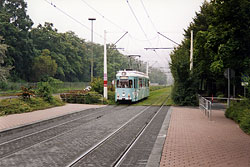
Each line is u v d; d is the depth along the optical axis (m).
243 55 15.87
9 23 64.69
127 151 8.48
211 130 11.74
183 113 19.28
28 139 10.48
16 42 66.19
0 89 51.06
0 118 15.62
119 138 10.66
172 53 38.09
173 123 14.03
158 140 9.65
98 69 97.19
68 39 92.94
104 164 7.14
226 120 15.18
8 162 7.33
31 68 71.25
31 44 70.19
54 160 7.52
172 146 8.69
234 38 15.52
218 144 8.95
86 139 10.42
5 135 11.38
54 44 81.38
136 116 18.02
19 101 20.41
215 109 22.23
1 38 49.06
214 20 16.66
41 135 11.30
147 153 8.23
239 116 13.70
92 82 33.44
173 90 28.23
